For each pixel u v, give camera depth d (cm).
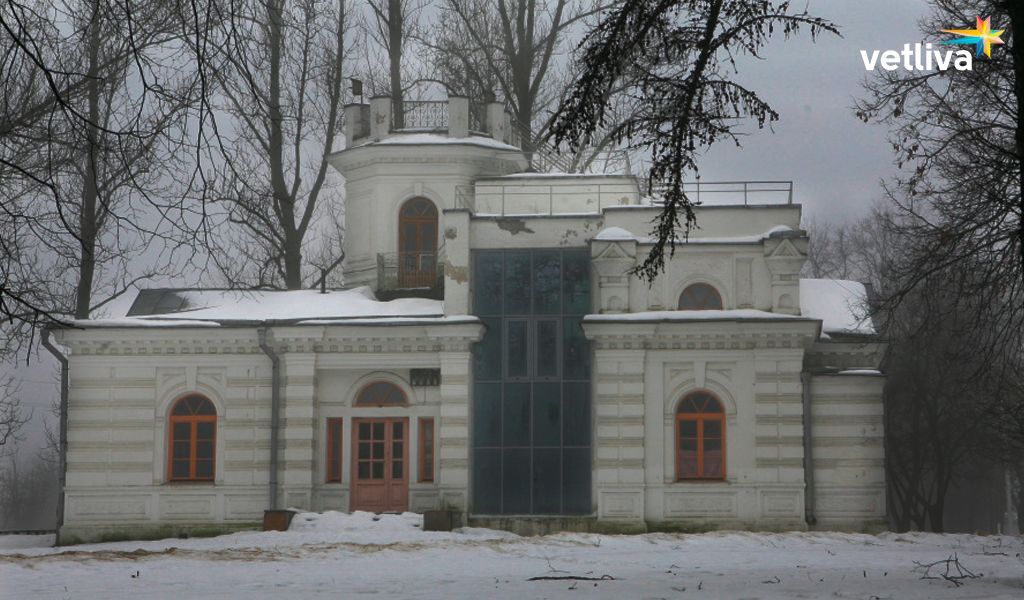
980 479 6406
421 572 2308
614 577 2073
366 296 4462
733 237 4138
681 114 1675
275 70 4706
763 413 4056
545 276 4175
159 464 4219
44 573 2348
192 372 4241
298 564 2567
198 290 4528
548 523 4066
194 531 4181
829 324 4297
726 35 1644
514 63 5388
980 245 2723
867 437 4125
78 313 4303
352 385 4253
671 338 4088
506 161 4700
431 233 4612
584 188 4475
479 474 4112
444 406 4112
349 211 4716
